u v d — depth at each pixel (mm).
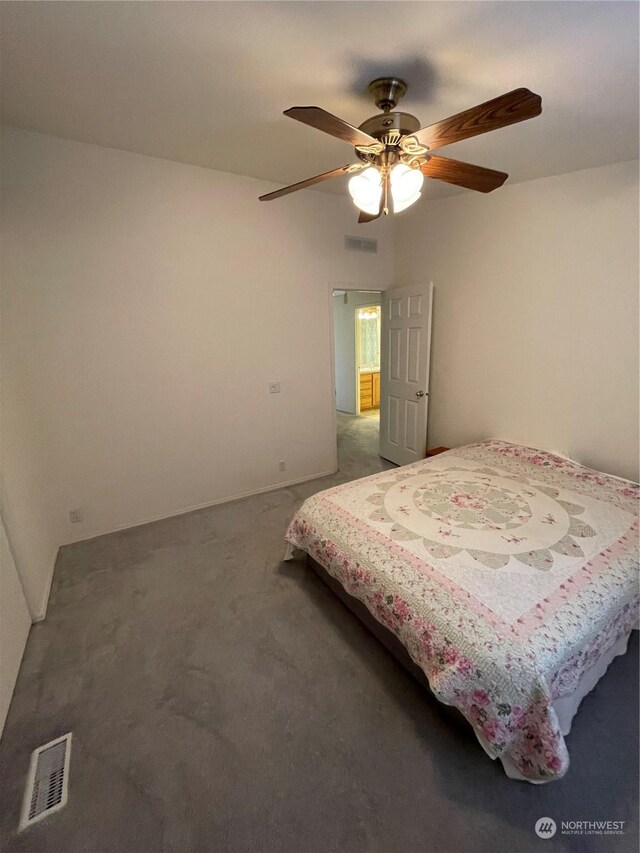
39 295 2596
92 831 1277
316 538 2201
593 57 1472
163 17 1336
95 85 1800
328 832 1264
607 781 1370
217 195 3096
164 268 2990
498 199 3107
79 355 2793
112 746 1534
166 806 1340
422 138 1482
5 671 1722
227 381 3449
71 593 2422
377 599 1746
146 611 2262
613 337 2586
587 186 2576
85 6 1292
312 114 1284
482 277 3340
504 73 1598
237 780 1412
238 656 1947
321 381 3998
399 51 1485
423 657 1491
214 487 3574
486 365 3438
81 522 3016
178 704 1702
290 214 3477
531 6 1229
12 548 2051
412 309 3936
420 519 2141
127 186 2744
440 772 1420
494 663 1323
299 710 1666
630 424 2582
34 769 1454
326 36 1417
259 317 3494
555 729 1263
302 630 2107
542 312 2955
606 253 2545
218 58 1567
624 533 1936
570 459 2924
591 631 1464
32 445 2613
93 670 1874
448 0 1215
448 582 1648
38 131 2383
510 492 2414
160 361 3111
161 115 2117
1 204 2406
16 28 1404
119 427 3039
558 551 1810
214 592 2416
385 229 4094
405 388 4191
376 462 4629
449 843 1229
